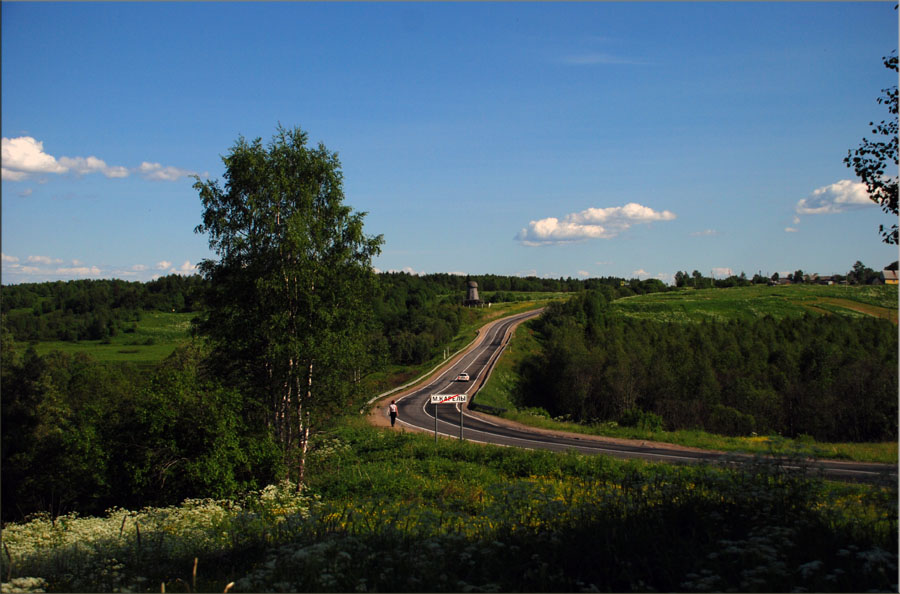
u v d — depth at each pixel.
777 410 57.88
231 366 22.14
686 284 193.88
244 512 12.24
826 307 124.69
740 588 5.63
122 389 53.22
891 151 10.49
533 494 9.59
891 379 54.00
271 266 21.17
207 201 21.80
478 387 58.81
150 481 19.44
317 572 6.89
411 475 19.88
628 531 7.17
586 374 65.44
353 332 22.09
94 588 7.82
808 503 7.94
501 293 180.38
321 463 23.11
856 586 5.64
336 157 23.00
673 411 59.62
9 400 34.94
